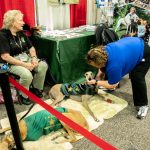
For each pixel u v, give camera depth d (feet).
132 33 12.72
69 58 9.54
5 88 4.57
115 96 8.80
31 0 10.11
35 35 9.64
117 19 12.12
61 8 11.75
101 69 6.66
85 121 6.55
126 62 6.58
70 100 8.37
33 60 8.46
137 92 7.38
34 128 5.99
